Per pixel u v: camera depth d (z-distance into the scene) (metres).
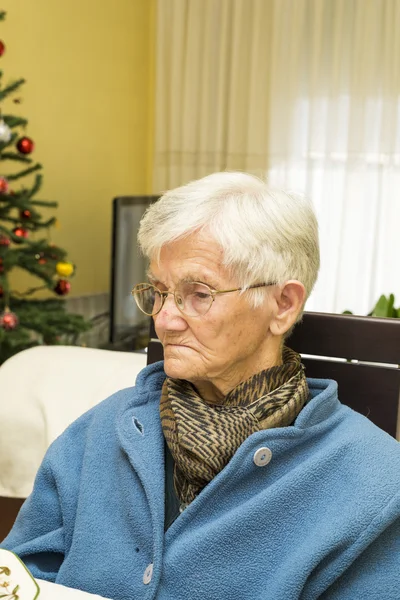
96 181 4.38
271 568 0.94
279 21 4.25
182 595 0.95
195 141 4.57
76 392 1.64
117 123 4.52
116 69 4.46
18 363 1.74
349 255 4.35
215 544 0.95
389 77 4.11
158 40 4.57
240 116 4.45
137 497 1.03
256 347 1.02
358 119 4.21
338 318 1.24
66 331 3.17
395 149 4.17
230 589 0.94
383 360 1.23
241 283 0.97
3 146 2.94
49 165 3.99
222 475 0.96
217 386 1.04
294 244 1.00
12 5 3.65
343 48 4.21
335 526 0.93
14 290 3.61
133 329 3.72
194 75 4.50
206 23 4.43
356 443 0.99
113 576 1.01
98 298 4.37
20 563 0.88
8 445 1.64
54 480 1.14
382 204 4.25
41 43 3.86
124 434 1.06
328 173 4.32
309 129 4.30
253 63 4.34
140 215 3.72
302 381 1.04
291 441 0.98
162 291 1.02
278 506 0.95
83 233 4.30
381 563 0.94
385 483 0.95
